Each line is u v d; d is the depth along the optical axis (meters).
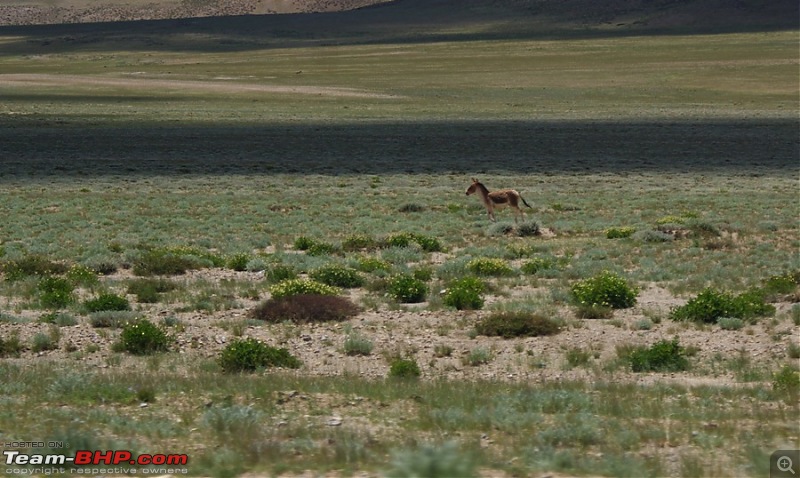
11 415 41.62
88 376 51.94
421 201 175.12
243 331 71.44
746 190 193.75
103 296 79.69
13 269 98.94
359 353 65.69
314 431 38.97
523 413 43.38
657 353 61.75
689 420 42.91
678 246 122.88
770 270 102.56
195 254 110.62
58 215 152.25
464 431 39.97
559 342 68.81
